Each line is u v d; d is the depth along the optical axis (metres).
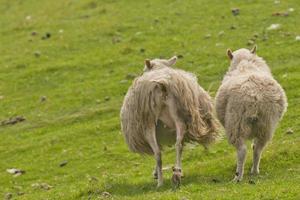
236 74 28.84
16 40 67.88
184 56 54.75
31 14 79.31
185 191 26.45
